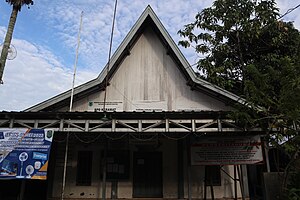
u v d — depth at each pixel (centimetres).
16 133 966
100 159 1320
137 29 1348
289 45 1430
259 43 1520
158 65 1398
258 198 1338
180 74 1380
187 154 1170
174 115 968
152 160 1334
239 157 1118
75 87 1253
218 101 1338
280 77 870
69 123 983
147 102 1343
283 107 817
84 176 1307
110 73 1337
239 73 1547
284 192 873
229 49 1434
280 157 1145
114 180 1298
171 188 1282
